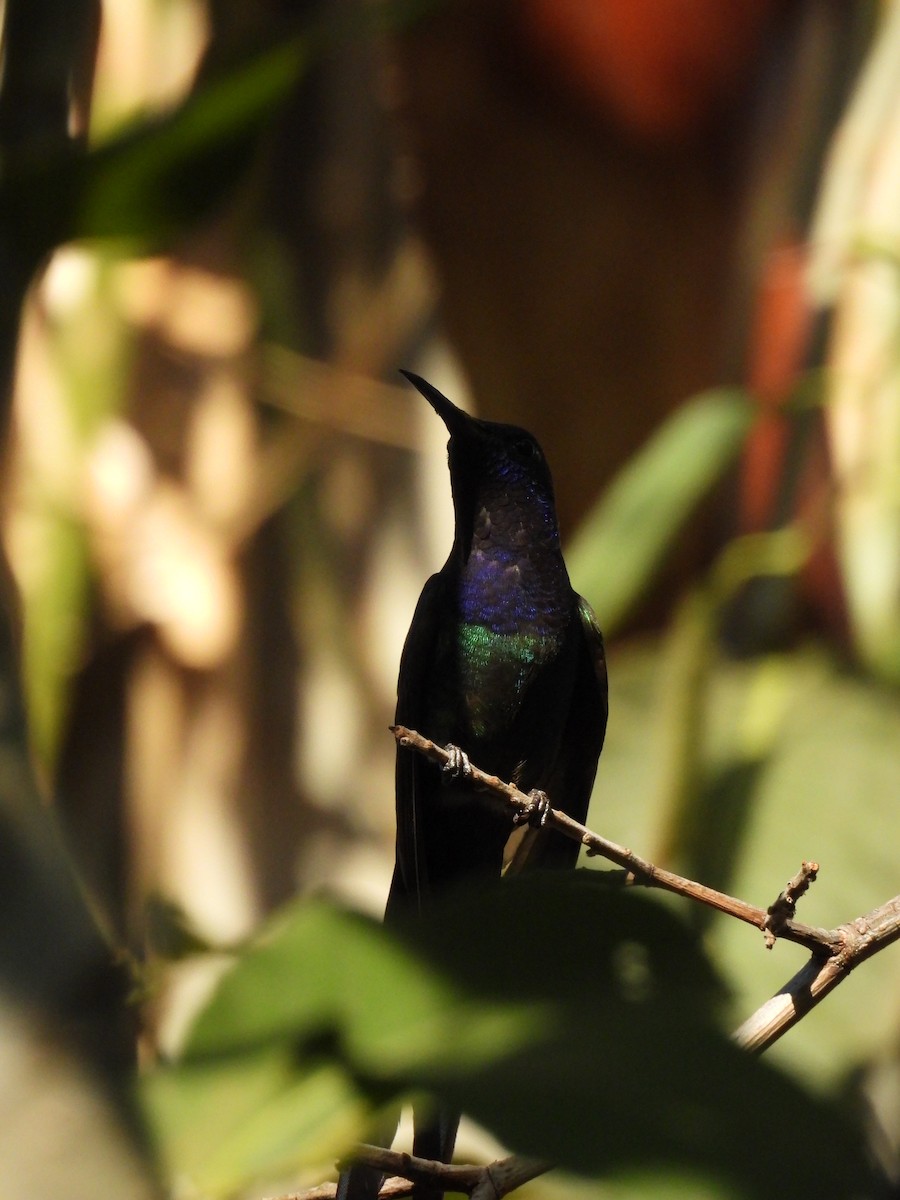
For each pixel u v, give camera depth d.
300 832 10.22
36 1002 1.87
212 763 10.14
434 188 10.28
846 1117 1.56
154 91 8.67
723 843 7.45
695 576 9.58
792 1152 1.53
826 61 9.68
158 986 3.27
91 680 9.97
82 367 9.85
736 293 9.72
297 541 10.48
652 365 10.05
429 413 10.54
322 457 10.55
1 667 2.69
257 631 10.35
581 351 10.11
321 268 10.62
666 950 2.06
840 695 7.90
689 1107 1.57
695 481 7.39
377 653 10.47
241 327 10.35
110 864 9.82
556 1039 1.66
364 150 10.66
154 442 10.12
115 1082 1.73
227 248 10.38
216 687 10.16
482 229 10.30
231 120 3.89
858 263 9.13
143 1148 1.66
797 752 7.66
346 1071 1.74
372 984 1.81
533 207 10.16
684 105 9.87
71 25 4.02
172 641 10.05
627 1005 1.71
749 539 8.07
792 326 9.38
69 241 3.87
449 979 1.83
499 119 10.20
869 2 9.66
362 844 10.25
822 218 9.48
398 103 10.36
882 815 7.43
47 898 2.06
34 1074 1.72
